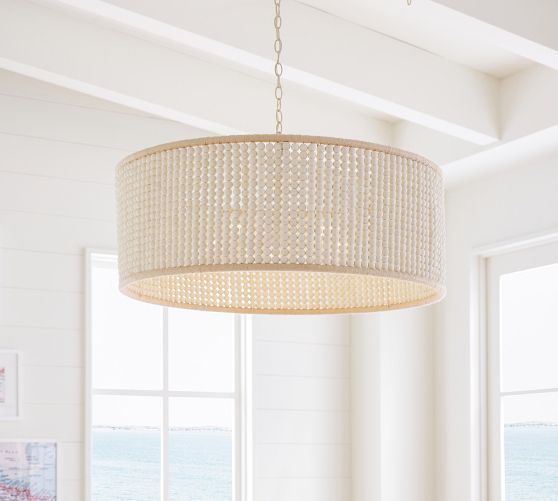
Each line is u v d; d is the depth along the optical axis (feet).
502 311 18.44
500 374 18.35
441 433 19.16
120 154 18.08
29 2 15.38
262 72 16.97
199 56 16.63
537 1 13.12
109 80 15.84
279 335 19.17
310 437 19.16
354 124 18.44
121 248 7.71
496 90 16.58
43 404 16.83
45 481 16.65
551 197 17.13
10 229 17.01
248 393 18.80
